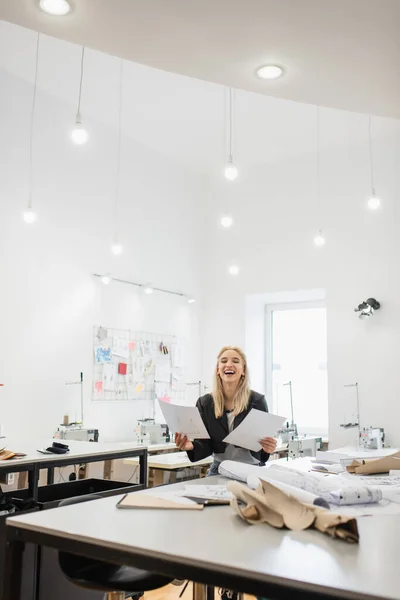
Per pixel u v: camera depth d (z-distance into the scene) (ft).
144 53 8.69
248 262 20.48
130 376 17.80
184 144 19.69
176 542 4.02
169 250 19.99
